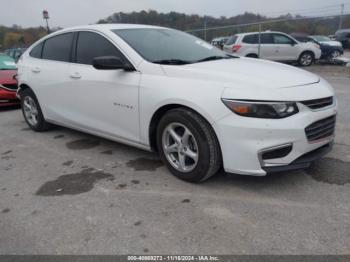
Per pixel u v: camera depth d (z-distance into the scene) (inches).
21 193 125.3
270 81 114.2
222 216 104.3
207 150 116.6
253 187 121.6
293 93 109.5
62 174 141.0
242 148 108.9
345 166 135.9
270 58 550.6
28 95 203.2
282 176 129.0
